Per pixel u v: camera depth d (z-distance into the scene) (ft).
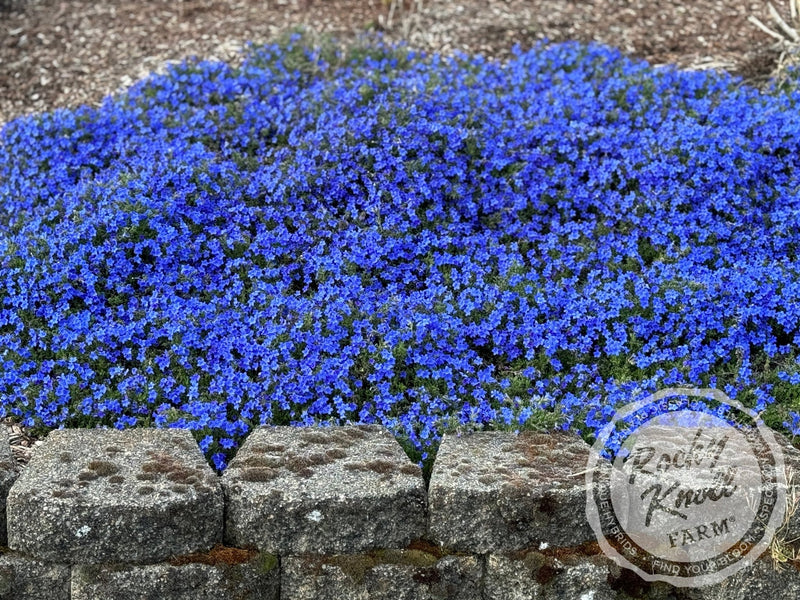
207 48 9.82
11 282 6.64
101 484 5.12
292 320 6.38
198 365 6.21
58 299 6.72
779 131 7.56
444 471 5.29
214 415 5.94
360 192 7.27
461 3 10.57
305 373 6.09
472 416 5.81
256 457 5.39
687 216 7.13
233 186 7.37
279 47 9.30
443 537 5.21
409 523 5.21
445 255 6.87
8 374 6.17
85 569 5.06
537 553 5.19
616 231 7.33
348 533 5.16
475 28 10.13
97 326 6.44
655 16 10.30
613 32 10.09
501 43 9.91
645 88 8.46
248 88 8.71
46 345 6.44
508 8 10.46
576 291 6.74
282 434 5.66
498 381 6.31
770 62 9.47
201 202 7.14
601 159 7.80
